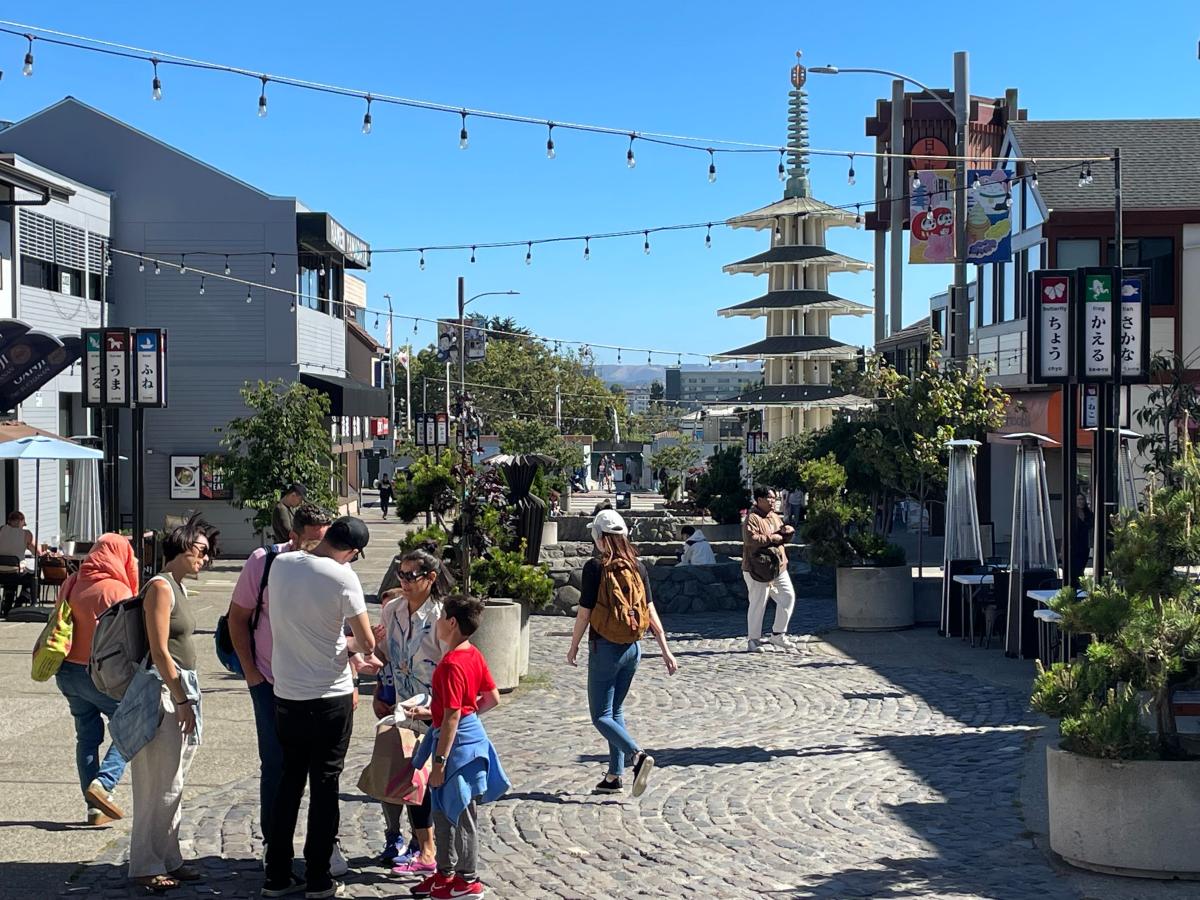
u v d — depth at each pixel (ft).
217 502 104.78
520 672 46.01
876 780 30.63
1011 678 45.93
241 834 25.71
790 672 48.06
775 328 194.29
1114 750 22.72
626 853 24.68
